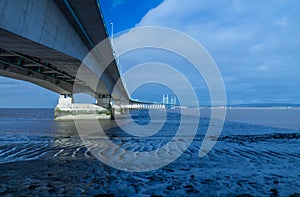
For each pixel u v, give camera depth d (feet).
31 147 46.96
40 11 33.12
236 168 30.53
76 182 24.12
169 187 22.61
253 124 128.36
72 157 37.22
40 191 21.40
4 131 82.94
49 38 37.22
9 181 24.36
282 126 114.52
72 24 47.47
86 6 41.98
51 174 27.09
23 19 28.96
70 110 149.59
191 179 25.36
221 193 21.11
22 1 28.27
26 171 28.45
